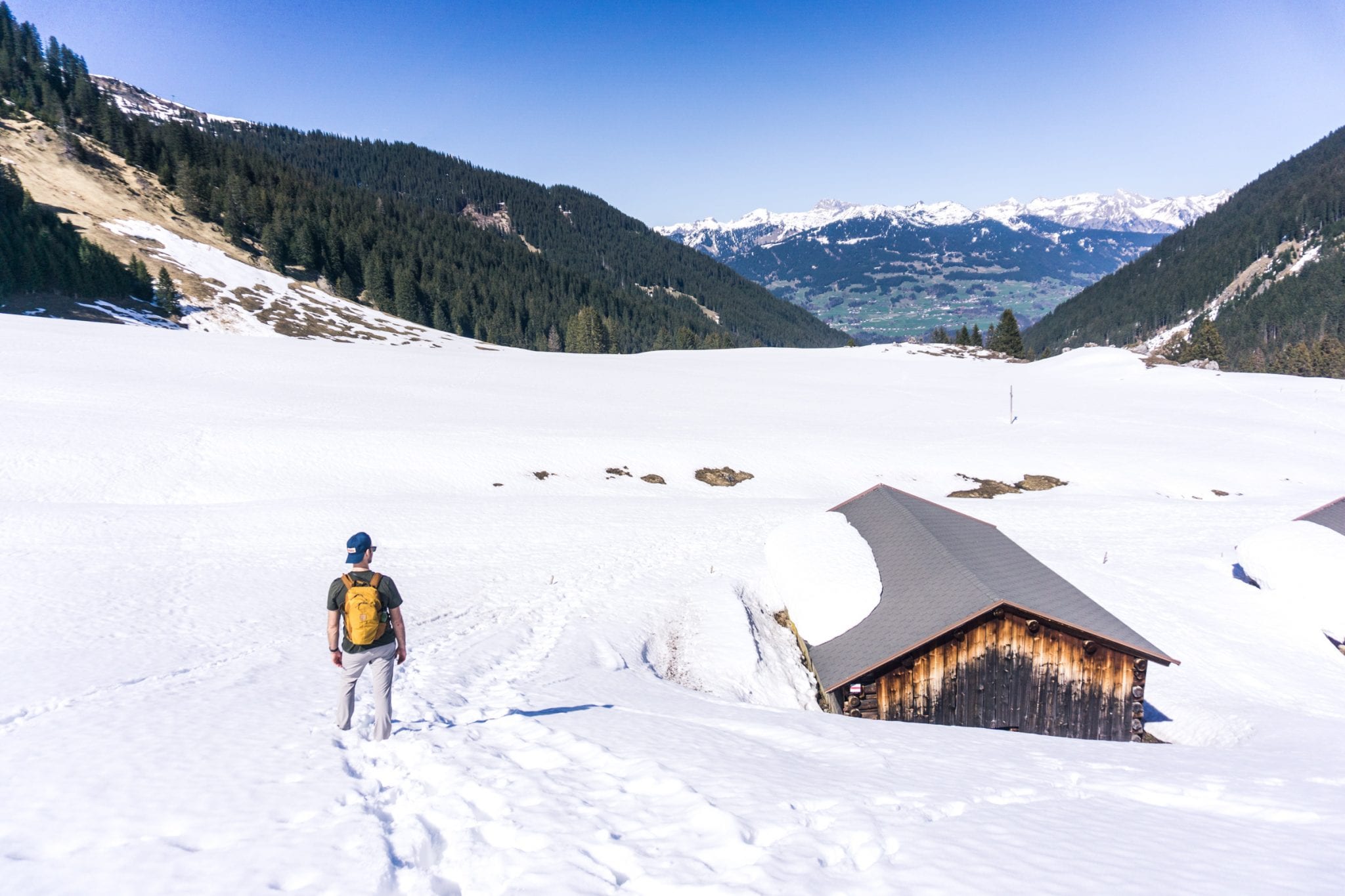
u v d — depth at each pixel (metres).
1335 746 14.48
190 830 5.36
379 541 31.00
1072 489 49.47
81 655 15.12
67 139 137.12
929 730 12.41
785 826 5.73
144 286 103.06
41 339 64.44
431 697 11.73
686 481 47.12
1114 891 4.72
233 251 136.25
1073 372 99.31
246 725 8.83
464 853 5.17
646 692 14.37
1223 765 10.62
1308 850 5.84
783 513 40.03
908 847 5.45
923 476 50.88
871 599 19.83
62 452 36.84
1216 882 5.02
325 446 43.38
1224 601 28.61
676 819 5.81
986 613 16.92
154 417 44.78
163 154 152.12
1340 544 27.89
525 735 8.50
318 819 5.60
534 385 74.88
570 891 4.50
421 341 114.75
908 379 94.94
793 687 21.64
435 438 47.28
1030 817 6.58
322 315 116.81
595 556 30.94
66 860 4.86
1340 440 59.72
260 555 27.52
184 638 17.42
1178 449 57.22
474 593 24.84
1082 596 19.95
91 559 24.78
